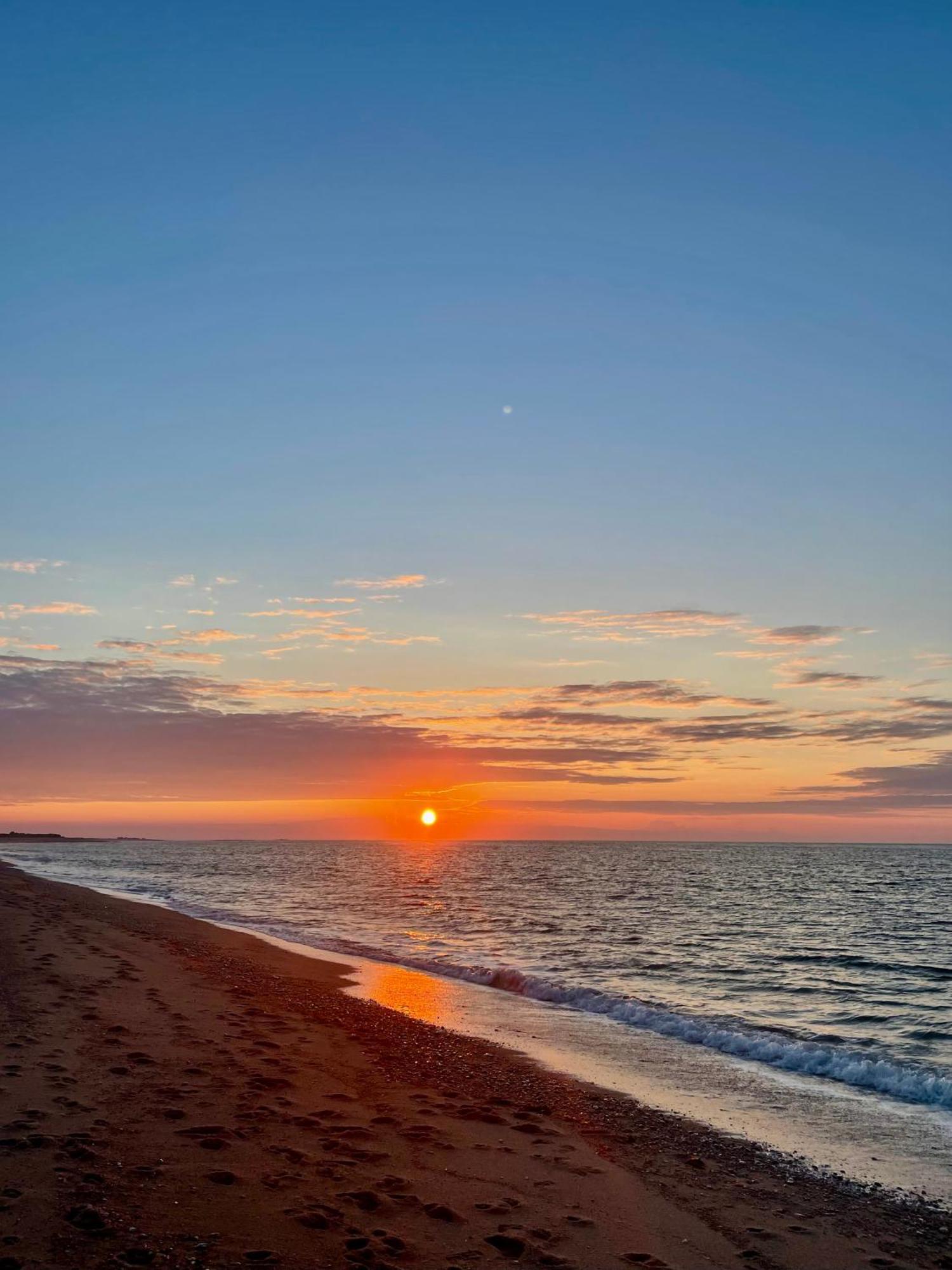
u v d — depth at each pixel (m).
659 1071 14.17
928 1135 11.08
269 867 104.06
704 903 57.62
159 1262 5.83
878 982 26.06
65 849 192.12
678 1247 7.35
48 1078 10.20
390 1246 6.59
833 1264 7.29
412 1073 12.64
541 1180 8.59
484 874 94.75
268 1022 15.26
